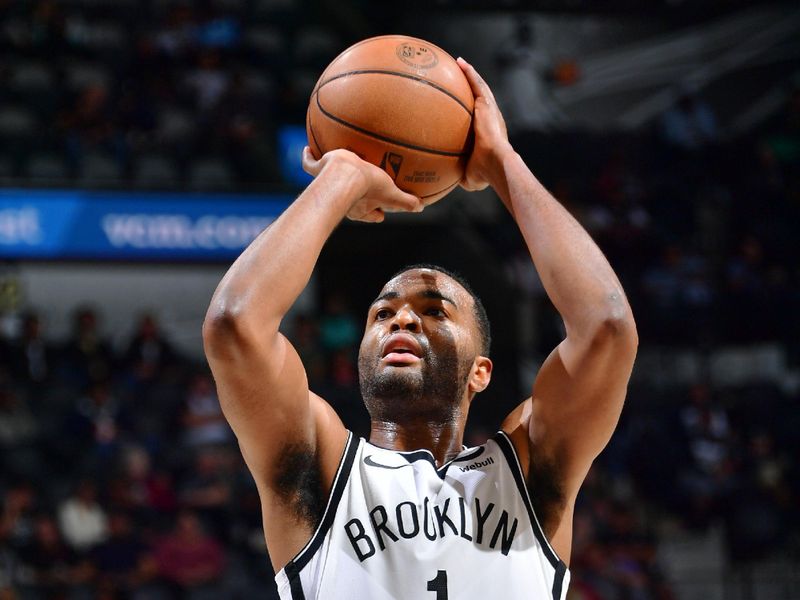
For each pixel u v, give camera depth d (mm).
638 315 12773
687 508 11117
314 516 2592
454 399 2844
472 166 2906
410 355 2807
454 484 2637
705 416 11773
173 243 11219
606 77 15805
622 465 11328
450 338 2844
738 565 10945
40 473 9664
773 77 16266
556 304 2633
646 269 13383
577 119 15602
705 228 14281
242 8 14883
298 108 13156
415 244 12852
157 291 13508
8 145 11719
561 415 2633
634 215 13891
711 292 13102
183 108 12961
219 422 10438
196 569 8883
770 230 14312
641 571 9766
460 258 12477
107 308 13312
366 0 15602
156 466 9992
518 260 12852
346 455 2664
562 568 2627
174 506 9523
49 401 10398
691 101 15242
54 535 8773
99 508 9234
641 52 15992
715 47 16219
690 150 14945
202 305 13633
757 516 11047
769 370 12859
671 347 12797
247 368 2455
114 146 12047
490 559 2539
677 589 10688
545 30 15836
